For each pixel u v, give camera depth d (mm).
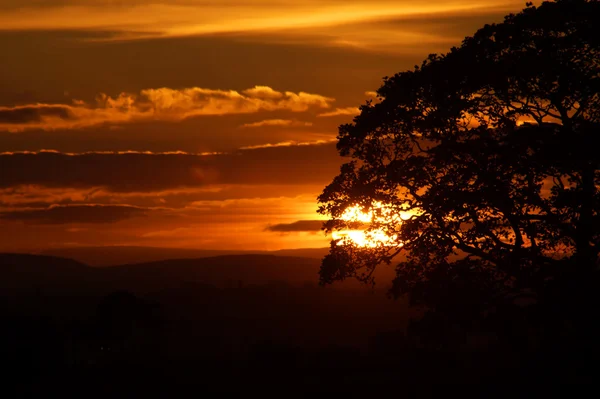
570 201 63438
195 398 84438
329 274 74750
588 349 67688
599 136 62219
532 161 65875
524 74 65125
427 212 69000
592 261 64875
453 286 69000
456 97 68625
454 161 69875
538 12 67250
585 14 65375
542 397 68000
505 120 68500
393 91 72062
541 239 67062
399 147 73438
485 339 91562
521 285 67375
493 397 71375
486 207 68562
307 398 81938
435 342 73375
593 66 66500
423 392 78125
